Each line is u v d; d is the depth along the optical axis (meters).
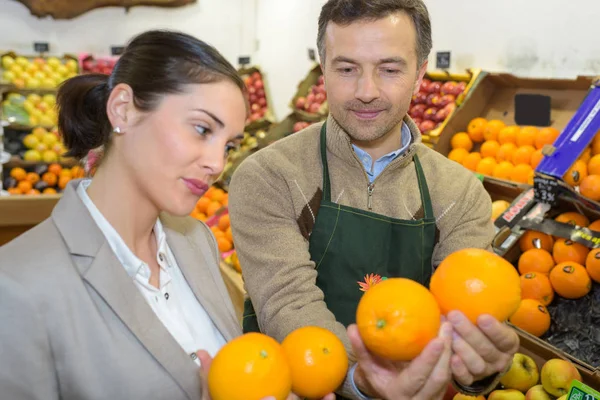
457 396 1.74
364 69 1.36
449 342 0.90
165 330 1.05
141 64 0.98
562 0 3.02
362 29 1.33
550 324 2.07
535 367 1.88
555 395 1.76
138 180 1.02
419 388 0.92
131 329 1.00
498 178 2.81
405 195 1.54
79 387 0.95
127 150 1.01
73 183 1.09
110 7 6.20
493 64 3.50
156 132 0.97
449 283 0.94
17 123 5.02
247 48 6.84
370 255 1.49
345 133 1.49
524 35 3.27
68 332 0.94
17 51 5.98
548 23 3.12
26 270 0.93
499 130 3.04
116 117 0.99
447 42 3.84
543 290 2.12
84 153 1.09
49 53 6.09
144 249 1.16
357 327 0.99
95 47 6.25
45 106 5.24
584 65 2.95
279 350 0.92
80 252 0.99
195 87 0.96
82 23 6.14
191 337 1.16
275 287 1.38
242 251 1.49
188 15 6.52
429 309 0.89
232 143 1.04
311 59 4.91
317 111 4.43
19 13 5.91
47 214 3.41
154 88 0.96
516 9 3.30
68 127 1.07
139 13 6.33
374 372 1.01
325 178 1.53
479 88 3.29
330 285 1.51
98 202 1.07
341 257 1.50
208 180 1.00
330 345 0.98
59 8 5.96
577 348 1.93
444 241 1.56
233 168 4.35
